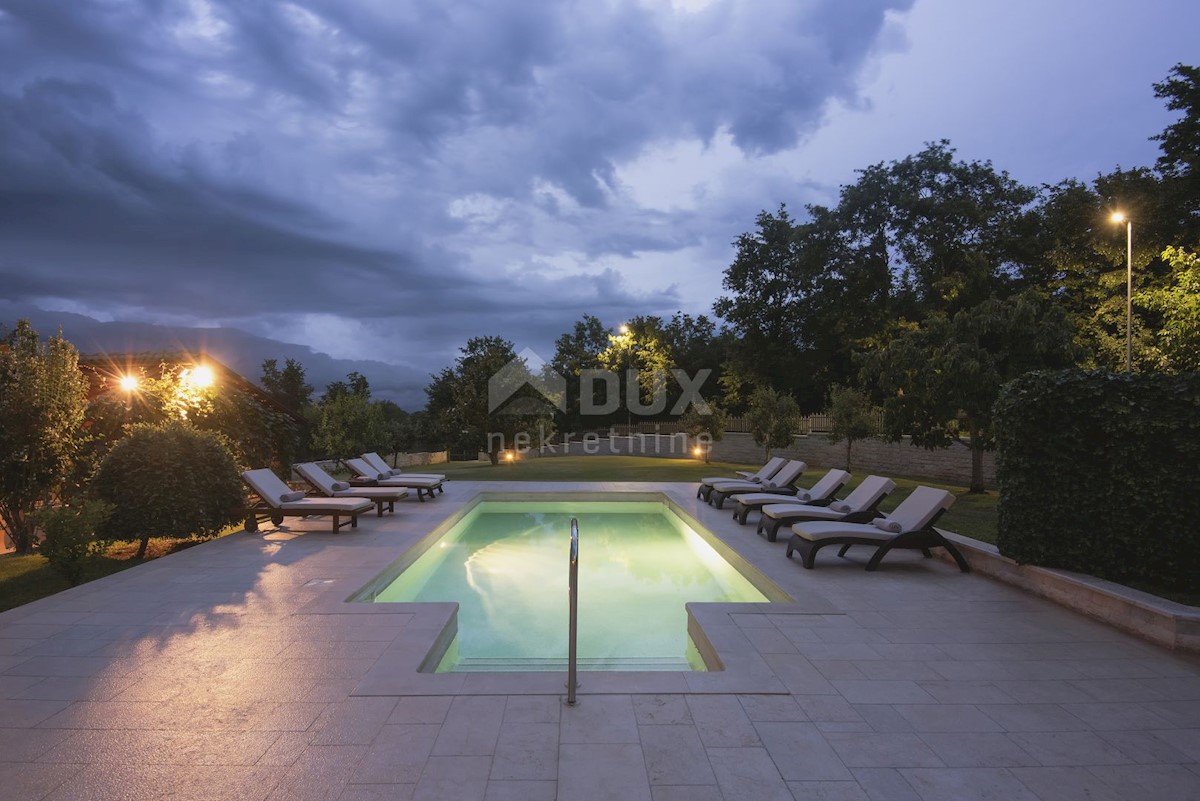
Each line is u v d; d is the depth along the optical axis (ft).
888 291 99.55
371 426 71.26
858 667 13.51
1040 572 19.13
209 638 14.78
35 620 16.08
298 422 71.26
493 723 10.67
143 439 26.22
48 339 29.32
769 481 37.68
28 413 27.12
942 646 14.89
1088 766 9.72
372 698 11.59
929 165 95.96
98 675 12.64
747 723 10.84
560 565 29.81
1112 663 13.98
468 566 29.53
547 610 22.76
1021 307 41.91
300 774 9.11
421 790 8.73
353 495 33.91
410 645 14.30
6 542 31.73
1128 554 18.28
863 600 18.71
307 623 15.85
